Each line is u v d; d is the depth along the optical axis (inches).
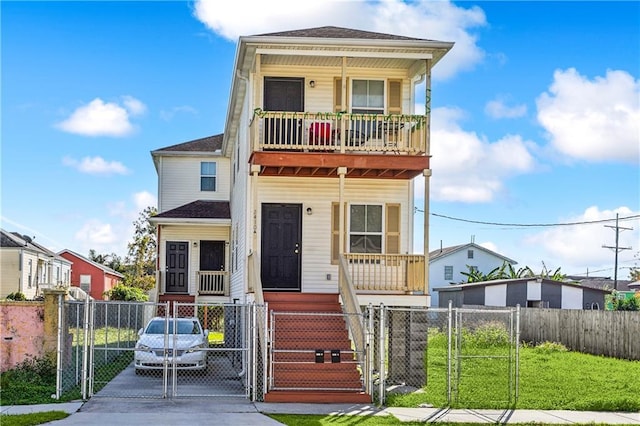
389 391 643.5
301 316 680.4
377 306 671.1
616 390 666.8
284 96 781.3
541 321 1203.9
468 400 597.0
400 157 721.6
